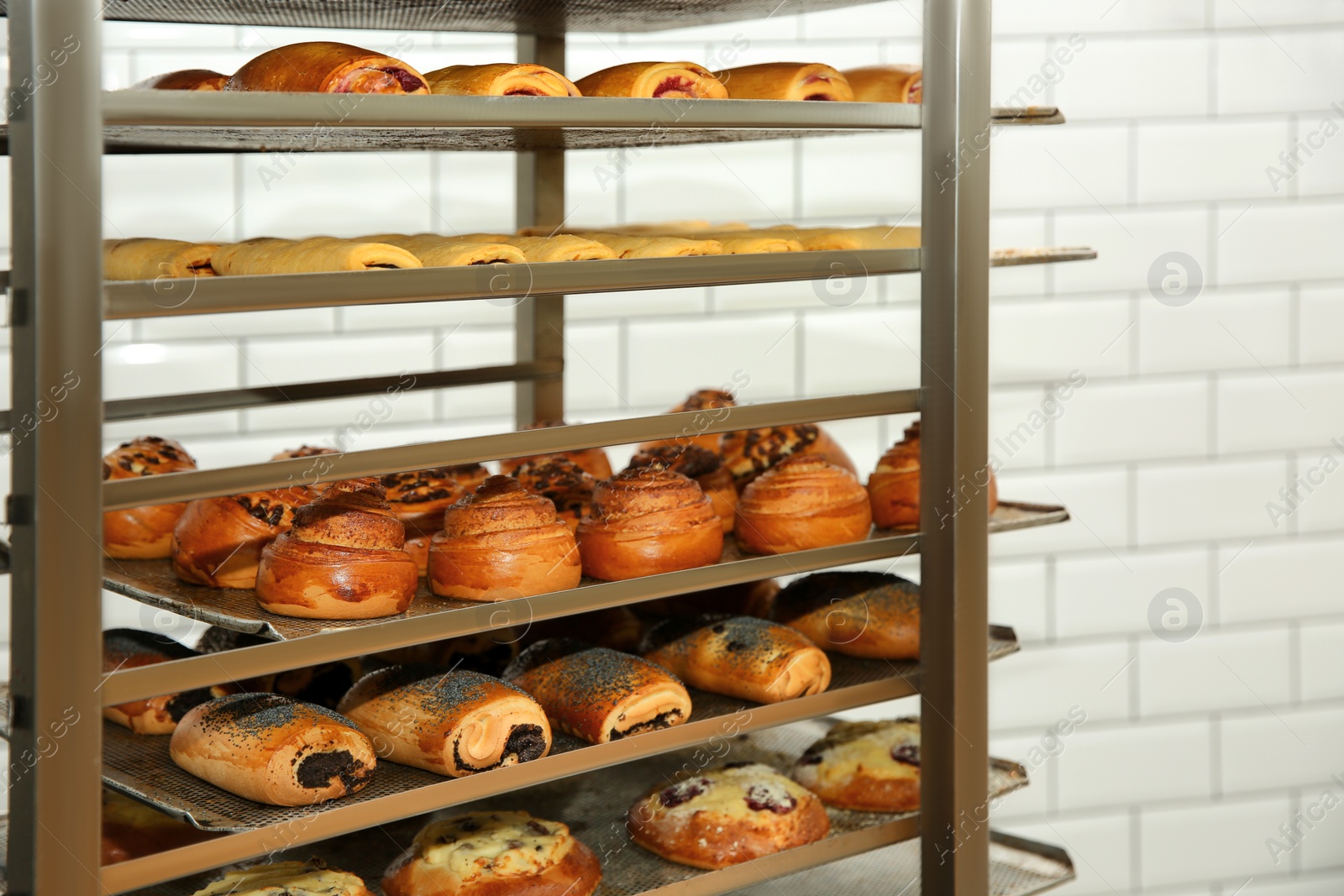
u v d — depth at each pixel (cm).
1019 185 185
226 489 91
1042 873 145
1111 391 191
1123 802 196
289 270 101
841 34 179
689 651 134
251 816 99
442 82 106
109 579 119
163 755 115
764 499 134
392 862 123
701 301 181
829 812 139
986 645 130
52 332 84
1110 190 188
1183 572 196
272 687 131
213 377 162
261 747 101
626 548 119
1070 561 192
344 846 132
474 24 145
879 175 187
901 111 123
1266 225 193
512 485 117
